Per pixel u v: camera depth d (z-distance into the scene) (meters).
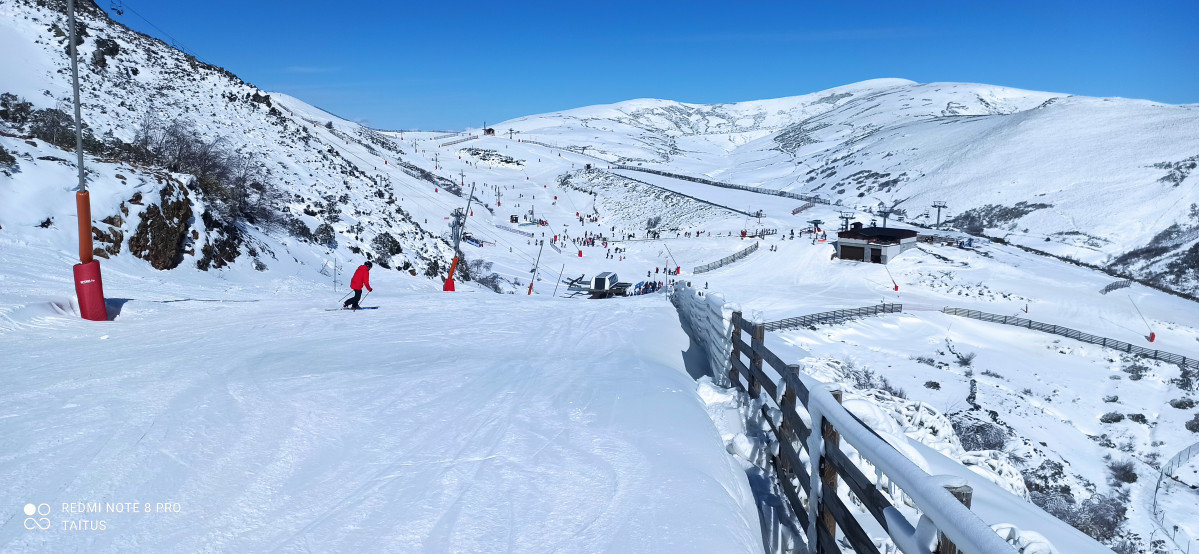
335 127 155.75
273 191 32.00
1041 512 6.41
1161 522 19.45
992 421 25.03
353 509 3.51
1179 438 26.94
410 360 7.62
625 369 7.31
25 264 13.24
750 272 57.94
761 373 6.00
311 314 11.94
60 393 5.40
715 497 3.88
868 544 2.99
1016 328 40.09
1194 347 39.59
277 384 5.96
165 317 10.91
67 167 17.36
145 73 48.47
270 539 3.14
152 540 3.03
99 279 10.21
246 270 21.20
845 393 7.39
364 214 38.38
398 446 4.54
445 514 3.49
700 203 96.81
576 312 13.94
